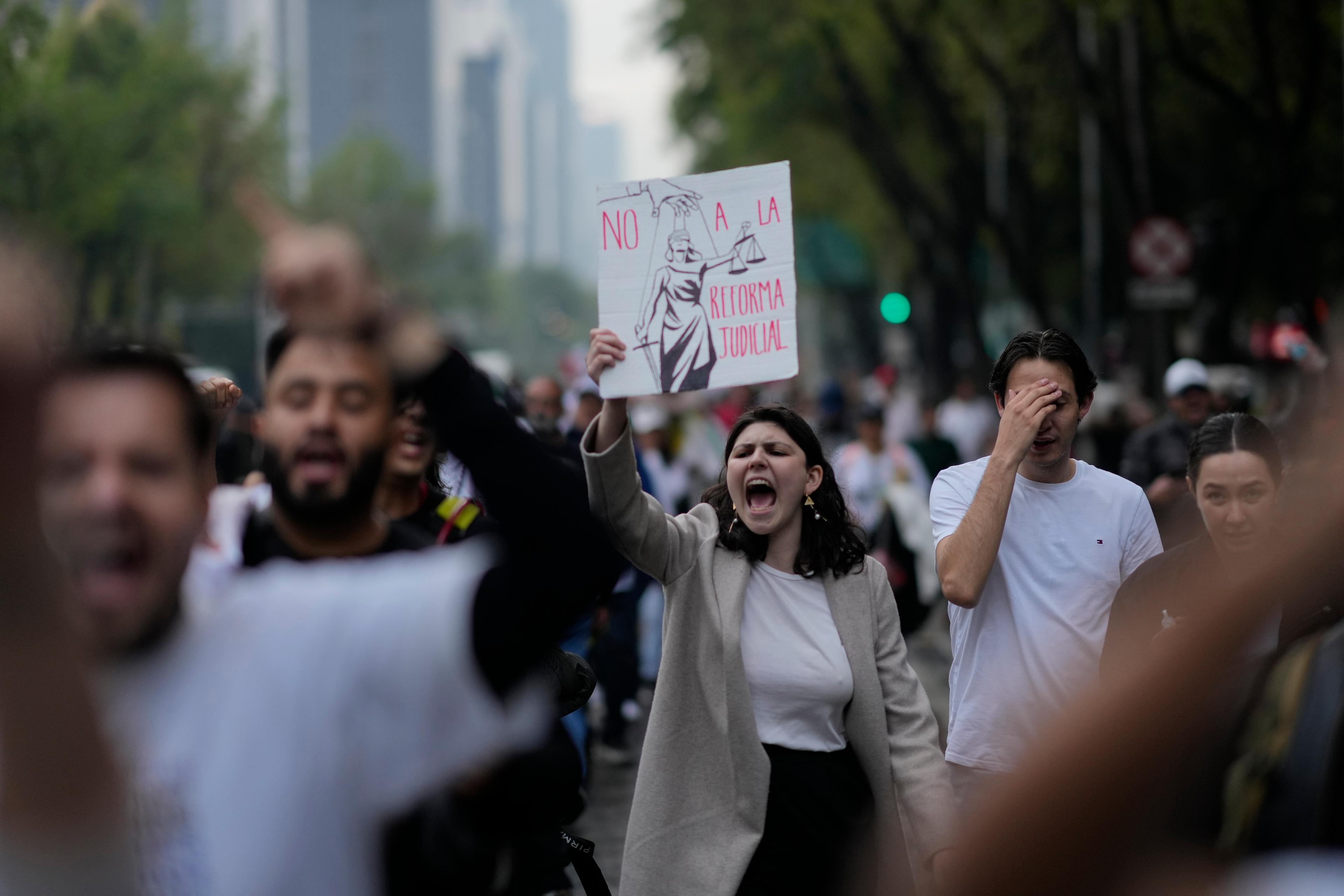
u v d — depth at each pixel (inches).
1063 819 84.7
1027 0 1825.8
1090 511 350.0
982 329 3494.1
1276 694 104.7
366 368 186.7
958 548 335.6
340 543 199.3
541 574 157.4
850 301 3878.0
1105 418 1210.6
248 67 3112.7
